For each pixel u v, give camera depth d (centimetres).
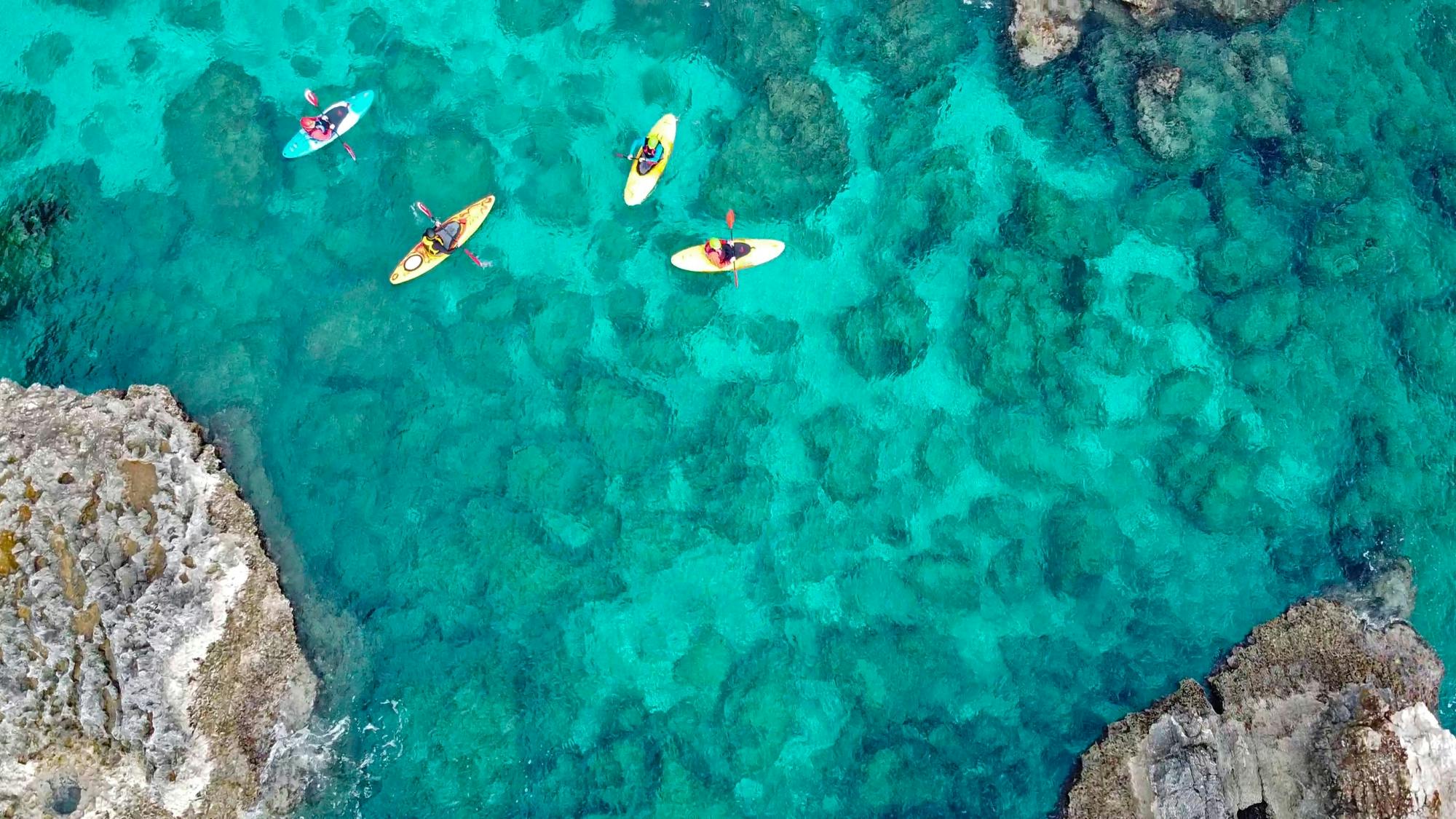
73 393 1912
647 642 1970
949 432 2042
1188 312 2064
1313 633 1919
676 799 1881
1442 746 1742
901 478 2036
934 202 2094
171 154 2073
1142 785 1848
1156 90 2073
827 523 2020
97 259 2027
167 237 2044
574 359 2056
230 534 1877
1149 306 2056
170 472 1862
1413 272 2070
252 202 2061
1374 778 1711
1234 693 1905
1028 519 2022
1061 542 2008
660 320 2075
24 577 1739
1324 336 2055
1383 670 1859
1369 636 1905
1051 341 2031
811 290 2083
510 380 2045
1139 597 2000
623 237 2088
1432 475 2012
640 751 1914
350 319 2027
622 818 1877
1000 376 2031
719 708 1942
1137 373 2047
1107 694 1958
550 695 1939
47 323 1995
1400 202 2088
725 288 2084
